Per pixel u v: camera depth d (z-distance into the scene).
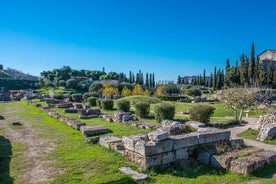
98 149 11.45
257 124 18.19
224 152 10.50
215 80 94.12
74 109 26.91
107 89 65.75
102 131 14.70
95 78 144.75
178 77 137.75
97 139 12.72
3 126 18.28
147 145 9.24
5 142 13.25
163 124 15.98
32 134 15.21
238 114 27.97
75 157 10.37
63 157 10.43
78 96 46.00
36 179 8.27
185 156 10.23
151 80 118.50
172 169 9.35
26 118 22.42
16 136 14.71
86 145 12.21
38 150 11.56
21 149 11.77
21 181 8.13
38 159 10.26
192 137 10.56
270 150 12.09
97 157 10.27
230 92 23.98
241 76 74.69
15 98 60.00
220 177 8.76
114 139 12.05
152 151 9.30
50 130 16.41
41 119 21.70
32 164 9.68
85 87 104.06
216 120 22.81
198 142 10.77
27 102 40.69
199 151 10.53
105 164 9.50
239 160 9.41
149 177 8.47
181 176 8.78
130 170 8.93
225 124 20.52
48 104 34.69
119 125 17.69
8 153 11.16
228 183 8.28
